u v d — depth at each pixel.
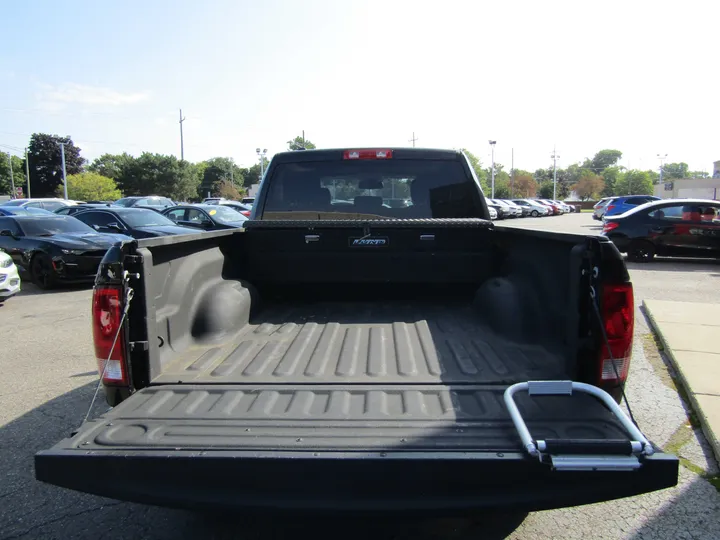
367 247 3.88
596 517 3.18
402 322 3.58
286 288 4.07
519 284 3.31
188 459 2.04
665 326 7.07
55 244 11.36
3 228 12.34
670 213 13.93
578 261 2.54
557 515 3.20
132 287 2.59
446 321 3.59
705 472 3.67
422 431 2.21
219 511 2.06
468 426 2.25
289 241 3.90
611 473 2.04
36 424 4.52
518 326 3.12
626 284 2.50
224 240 3.65
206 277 3.37
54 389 5.38
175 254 2.98
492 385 2.62
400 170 4.30
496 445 2.11
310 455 2.03
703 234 13.58
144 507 3.29
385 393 2.55
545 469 2.02
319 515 2.04
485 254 3.89
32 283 12.41
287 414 2.36
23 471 3.74
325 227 3.84
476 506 2.02
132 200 28.03
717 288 10.47
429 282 3.94
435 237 3.86
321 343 3.19
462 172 4.28
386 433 2.20
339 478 2.02
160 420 2.32
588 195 107.56
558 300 2.79
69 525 3.11
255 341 3.24
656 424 4.40
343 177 4.34
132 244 2.58
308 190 4.37
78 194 73.31
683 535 3.01
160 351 2.78
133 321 2.61
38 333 7.74
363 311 3.88
